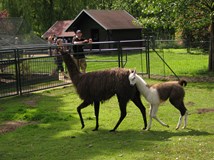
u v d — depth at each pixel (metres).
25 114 9.52
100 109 10.33
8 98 12.41
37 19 42.97
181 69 18.80
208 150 6.34
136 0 17.19
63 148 6.82
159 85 7.87
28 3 38.38
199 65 20.33
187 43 29.92
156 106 7.88
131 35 34.69
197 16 16.22
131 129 8.06
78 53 14.32
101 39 33.69
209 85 13.91
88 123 8.74
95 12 34.31
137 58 25.67
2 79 12.84
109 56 26.89
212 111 9.62
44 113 9.66
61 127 8.44
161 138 7.20
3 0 38.25
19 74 12.72
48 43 18.77
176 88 7.80
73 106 10.95
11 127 8.67
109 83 7.72
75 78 8.12
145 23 17.12
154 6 16.00
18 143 7.34
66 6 43.00
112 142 7.06
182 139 7.05
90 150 6.60
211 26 17.61
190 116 9.12
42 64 13.98
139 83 7.78
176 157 6.02
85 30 34.72
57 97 12.48
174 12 15.46
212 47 17.70
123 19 35.09
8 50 13.16
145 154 6.23
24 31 18.48
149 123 7.94
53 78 14.48
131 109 10.12
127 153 6.32
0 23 18.08
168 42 33.34
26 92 13.05
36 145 7.13
